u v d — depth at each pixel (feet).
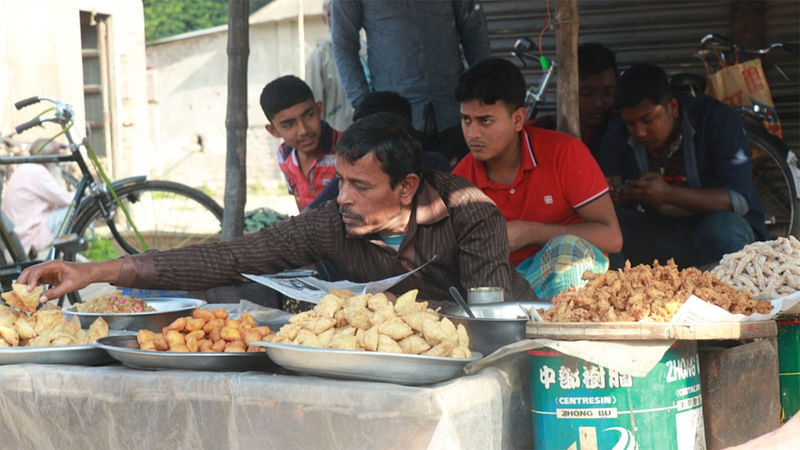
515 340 5.86
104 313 7.55
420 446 4.75
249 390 5.12
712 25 19.35
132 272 7.11
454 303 7.70
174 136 58.54
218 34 57.41
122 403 5.44
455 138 15.24
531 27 20.04
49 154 15.90
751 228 12.35
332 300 5.62
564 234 9.48
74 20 27.35
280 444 5.08
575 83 11.38
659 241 12.53
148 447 5.40
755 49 19.15
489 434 5.17
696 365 5.42
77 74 27.37
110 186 15.37
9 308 6.50
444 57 15.47
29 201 16.65
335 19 15.56
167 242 20.10
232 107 13.25
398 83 15.38
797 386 6.81
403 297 5.67
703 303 5.25
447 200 7.83
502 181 10.46
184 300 8.77
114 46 33.73
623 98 12.28
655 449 5.03
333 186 10.71
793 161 15.15
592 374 5.08
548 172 10.20
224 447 5.23
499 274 7.70
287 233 7.77
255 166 55.57
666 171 13.21
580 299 5.37
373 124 7.19
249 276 6.84
